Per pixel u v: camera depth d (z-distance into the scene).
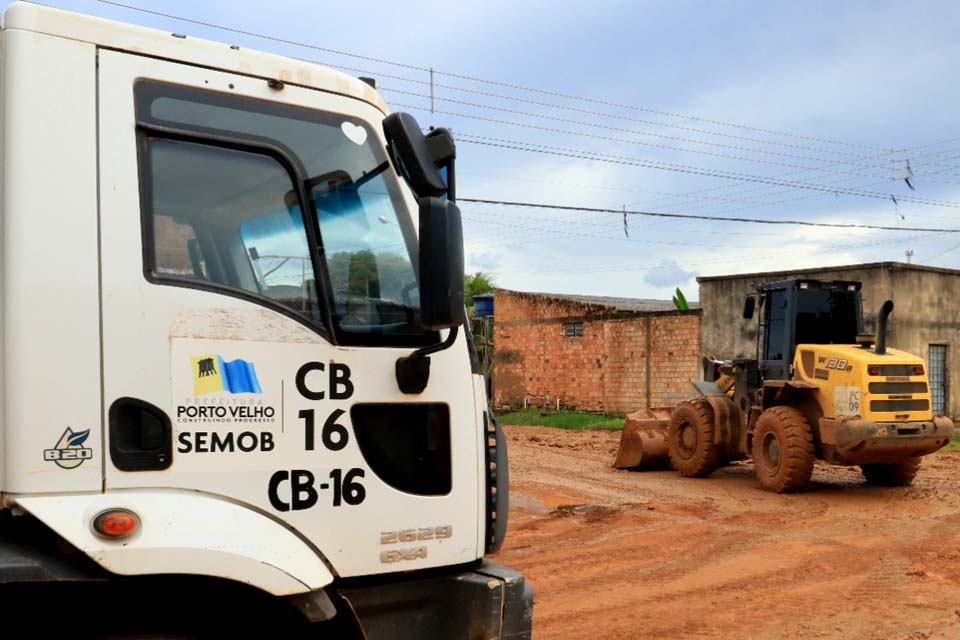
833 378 12.18
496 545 3.87
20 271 2.95
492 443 3.96
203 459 3.16
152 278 3.15
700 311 24.17
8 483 2.88
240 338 3.28
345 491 3.43
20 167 2.99
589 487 13.14
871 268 23.38
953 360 24.69
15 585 2.97
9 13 3.07
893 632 6.39
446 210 3.23
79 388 2.98
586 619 6.71
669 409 15.50
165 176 3.25
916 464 12.84
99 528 2.86
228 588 3.18
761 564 8.42
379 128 3.76
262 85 3.51
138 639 3.11
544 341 28.39
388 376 3.56
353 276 3.57
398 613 3.61
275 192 3.47
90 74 3.16
